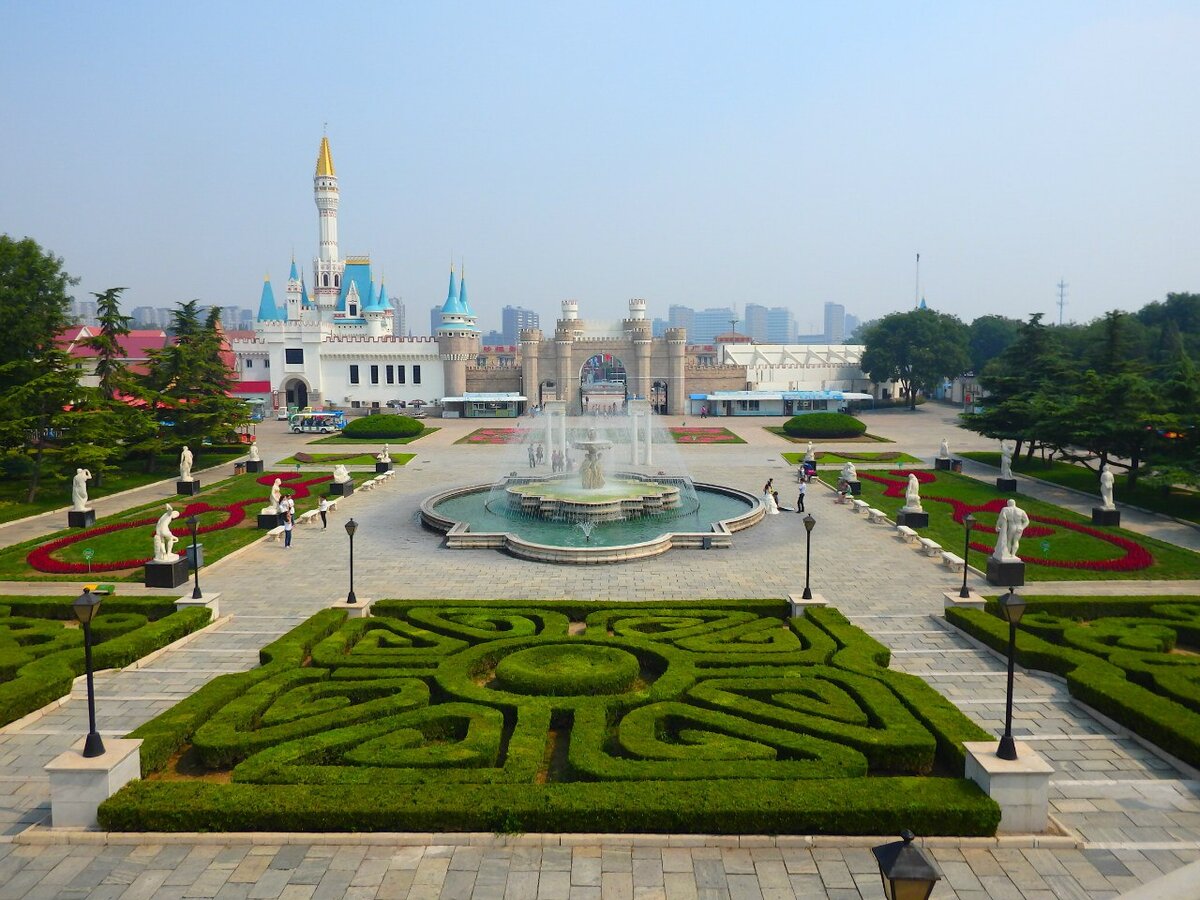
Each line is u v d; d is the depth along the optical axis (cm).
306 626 2422
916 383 12331
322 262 13638
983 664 2277
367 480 5703
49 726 1903
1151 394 4694
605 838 1398
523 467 6338
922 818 1400
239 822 1414
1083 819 1488
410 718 1755
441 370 12312
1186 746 1642
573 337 12100
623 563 3422
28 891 1291
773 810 1398
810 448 5991
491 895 1276
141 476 5916
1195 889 875
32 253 5562
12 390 4728
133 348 11156
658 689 1925
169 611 2753
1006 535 3052
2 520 4369
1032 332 7238
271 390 12181
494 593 2998
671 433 9144
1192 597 2697
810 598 2684
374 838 1402
